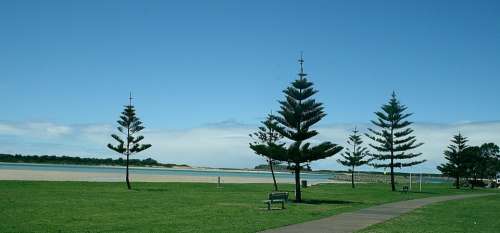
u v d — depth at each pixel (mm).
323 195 46781
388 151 63812
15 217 21078
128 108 51500
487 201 41906
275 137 56562
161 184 56875
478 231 19641
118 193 40219
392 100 64312
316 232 18094
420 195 50344
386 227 20062
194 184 59812
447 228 20344
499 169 116875
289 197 43125
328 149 38375
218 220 21562
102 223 19844
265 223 20562
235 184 64750
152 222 20453
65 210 24828
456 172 82312
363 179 129000
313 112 39375
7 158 193625
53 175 75500
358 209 29406
